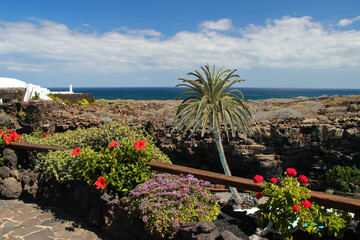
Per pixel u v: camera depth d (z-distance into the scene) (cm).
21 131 2417
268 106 2686
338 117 1853
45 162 670
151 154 603
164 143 1977
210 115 1245
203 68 1177
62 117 2112
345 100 2739
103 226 519
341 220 347
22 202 697
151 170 576
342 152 1605
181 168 523
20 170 791
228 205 489
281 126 1669
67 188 648
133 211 457
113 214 501
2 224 565
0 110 2670
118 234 486
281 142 1662
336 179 1514
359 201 332
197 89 1243
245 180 441
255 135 1719
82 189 593
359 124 1609
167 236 401
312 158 1670
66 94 4344
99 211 543
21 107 2567
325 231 379
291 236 356
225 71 1199
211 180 476
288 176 415
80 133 905
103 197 523
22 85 4322
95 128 946
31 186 717
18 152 819
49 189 680
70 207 621
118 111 2361
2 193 713
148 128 2112
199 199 462
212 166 1891
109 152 578
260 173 1684
